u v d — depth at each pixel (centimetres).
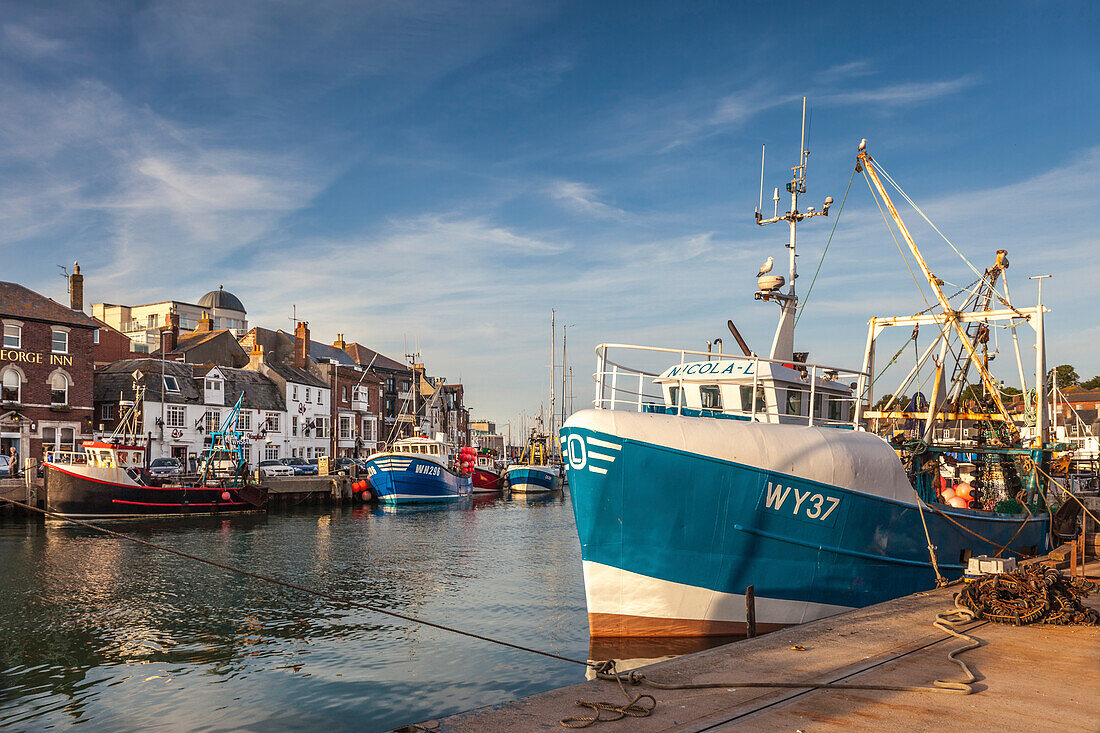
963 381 1770
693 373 1527
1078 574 1295
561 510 4572
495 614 1587
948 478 1833
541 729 543
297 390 6700
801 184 1666
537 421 7775
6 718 1003
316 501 4775
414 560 2394
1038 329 1616
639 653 1163
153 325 8850
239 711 1018
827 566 1281
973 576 1054
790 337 1617
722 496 1208
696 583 1216
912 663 709
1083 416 6519
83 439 4809
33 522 3453
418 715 997
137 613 1617
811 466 1246
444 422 9044
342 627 1488
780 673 675
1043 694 616
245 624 1516
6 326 4528
